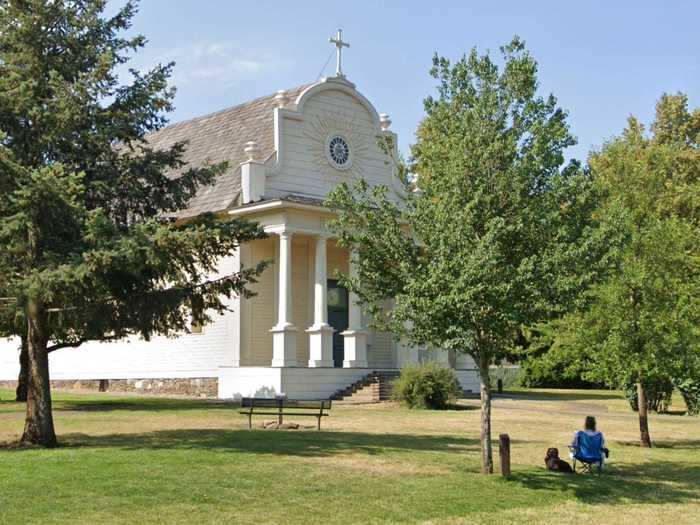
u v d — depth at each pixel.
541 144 14.84
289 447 17.67
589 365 21.33
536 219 14.73
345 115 35.69
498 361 15.93
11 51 17.94
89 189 18.11
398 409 28.91
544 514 12.81
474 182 14.92
